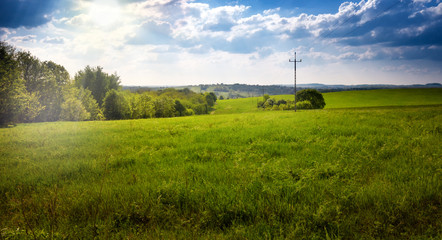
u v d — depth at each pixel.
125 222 3.59
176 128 15.26
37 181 5.76
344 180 4.87
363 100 116.44
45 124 24.11
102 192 4.54
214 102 157.25
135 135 12.77
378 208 3.63
